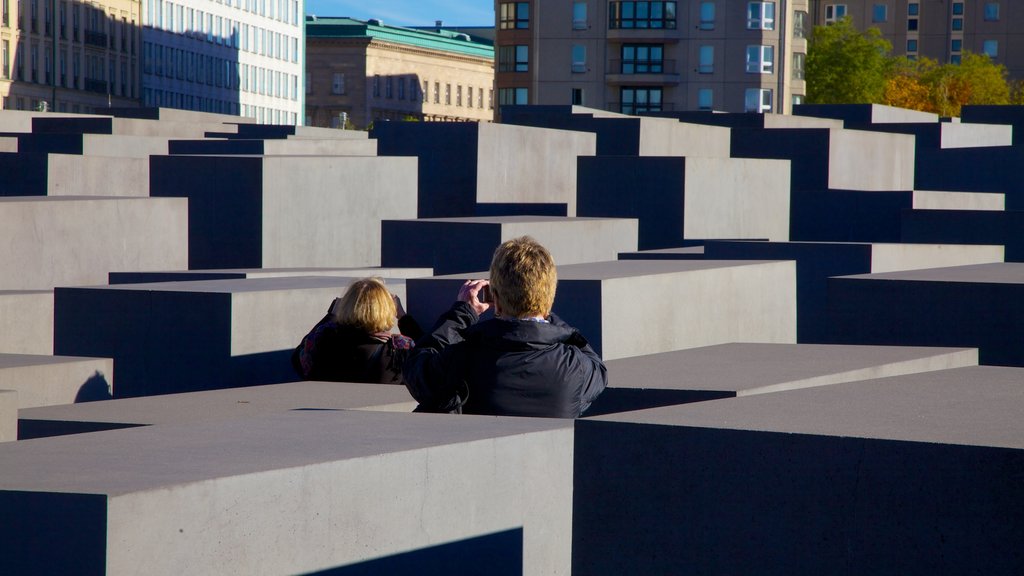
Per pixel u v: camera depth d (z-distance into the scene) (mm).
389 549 3387
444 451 3531
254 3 115125
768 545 2955
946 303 8195
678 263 9297
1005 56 120000
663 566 3068
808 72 90375
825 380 5043
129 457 3160
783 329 9719
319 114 135625
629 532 3096
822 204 17734
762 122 35500
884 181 28406
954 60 122562
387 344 6473
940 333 8227
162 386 8227
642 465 3070
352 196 17844
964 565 2768
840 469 2879
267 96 118438
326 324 6516
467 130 23203
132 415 5328
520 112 35594
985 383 3719
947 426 2982
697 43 83312
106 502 2736
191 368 8125
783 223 21188
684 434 3023
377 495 3344
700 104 83688
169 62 102375
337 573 3240
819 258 12039
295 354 6582
